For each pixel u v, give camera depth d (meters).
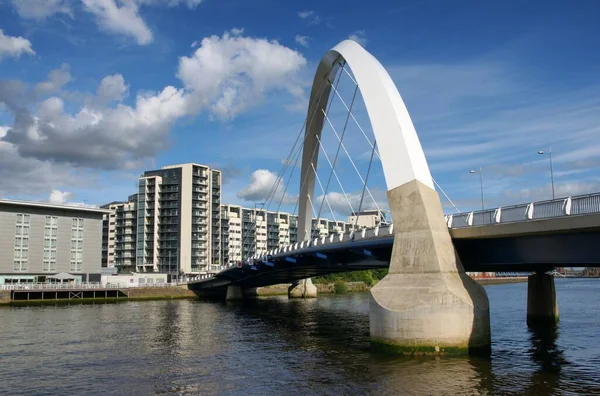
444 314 29.84
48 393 25.03
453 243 34.97
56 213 104.56
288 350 35.38
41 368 30.59
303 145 76.62
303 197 77.69
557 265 35.41
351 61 48.16
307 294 105.75
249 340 40.84
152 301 96.69
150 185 150.88
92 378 27.84
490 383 24.33
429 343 29.78
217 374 28.17
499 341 36.22
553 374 25.98
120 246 154.38
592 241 26.67
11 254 98.00
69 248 105.75
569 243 27.77
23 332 47.16
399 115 37.66
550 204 27.19
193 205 149.62
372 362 29.08
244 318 60.03
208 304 87.31
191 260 146.50
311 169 76.44
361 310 70.50
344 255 53.53
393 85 41.44
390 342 30.91
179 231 146.25
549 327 44.09
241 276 92.69
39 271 101.19
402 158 35.47
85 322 55.97
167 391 24.86
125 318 60.69
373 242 41.66
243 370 29.02
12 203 98.06
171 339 41.97
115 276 113.19
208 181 155.12
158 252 147.50
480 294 31.78
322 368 28.61
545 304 47.12
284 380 26.30
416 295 31.00
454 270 32.12
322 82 68.56
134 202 154.88
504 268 40.56
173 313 67.88
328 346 36.31
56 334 45.59
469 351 29.83
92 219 109.81
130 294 99.94
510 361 28.86
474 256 34.69
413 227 33.34
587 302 76.12
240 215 171.12
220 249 156.12
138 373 28.86
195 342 40.16
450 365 27.62
